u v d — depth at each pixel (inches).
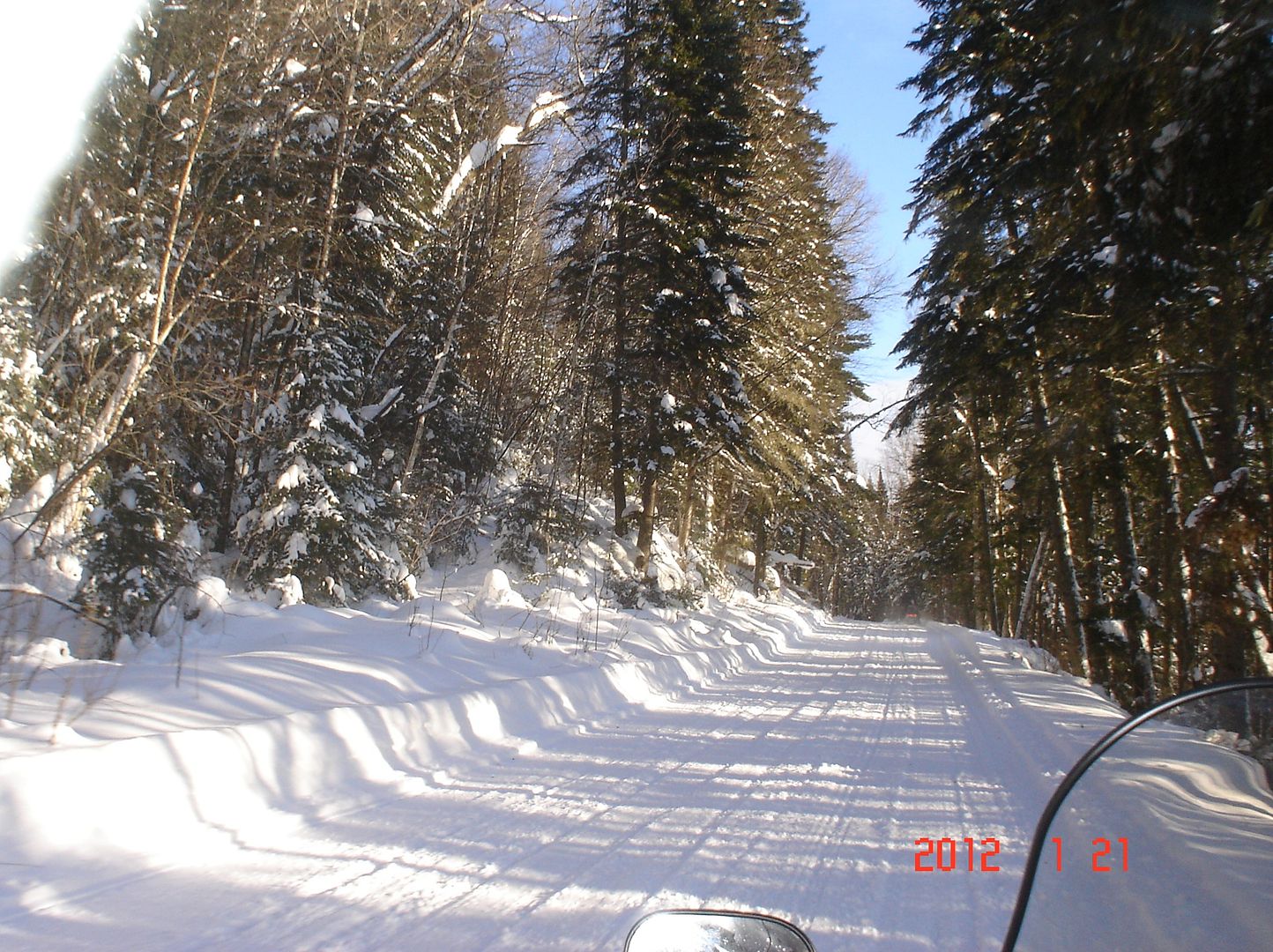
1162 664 919.0
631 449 934.4
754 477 1121.4
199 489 603.8
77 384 432.1
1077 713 450.3
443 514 804.6
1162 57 351.9
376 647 419.5
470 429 946.1
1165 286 412.2
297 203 621.6
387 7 657.6
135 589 362.3
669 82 866.1
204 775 236.4
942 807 284.8
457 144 789.9
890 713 486.3
